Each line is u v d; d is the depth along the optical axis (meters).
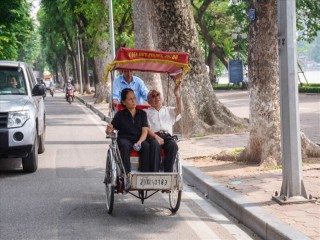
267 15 10.52
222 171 10.18
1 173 11.16
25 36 42.94
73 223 7.23
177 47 16.64
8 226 7.09
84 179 10.45
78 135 18.56
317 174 9.49
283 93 7.63
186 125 16.55
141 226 7.06
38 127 11.66
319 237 5.89
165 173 7.25
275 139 10.51
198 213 7.76
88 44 42.81
